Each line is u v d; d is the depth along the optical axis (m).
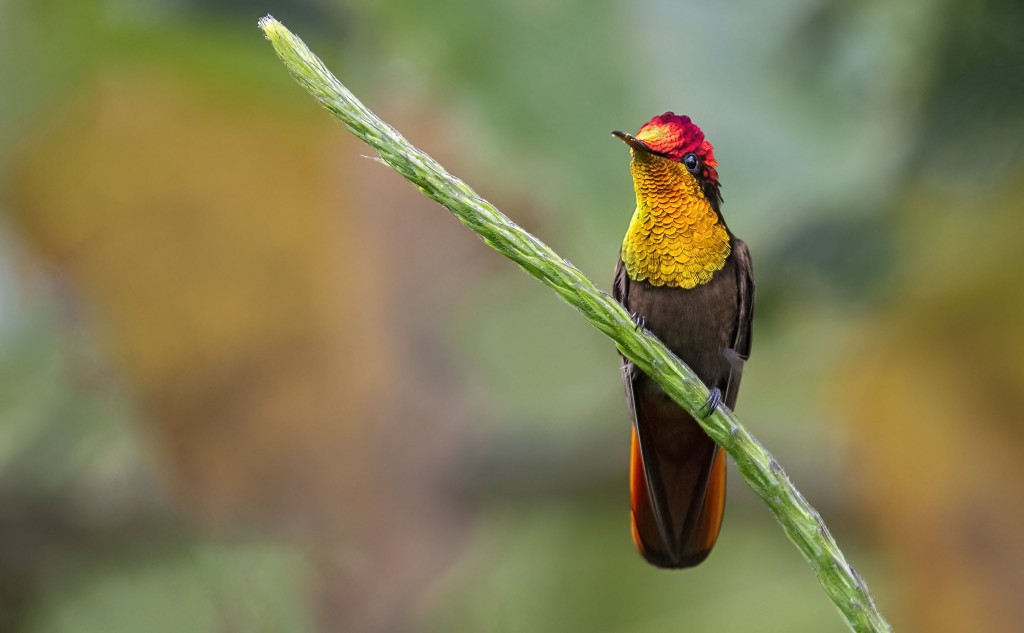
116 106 8.95
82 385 10.14
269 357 8.88
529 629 11.98
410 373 9.02
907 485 8.38
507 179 8.94
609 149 8.41
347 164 8.91
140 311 8.82
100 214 8.86
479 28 8.44
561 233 8.73
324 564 8.98
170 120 8.95
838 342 9.56
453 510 9.15
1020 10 8.39
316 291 8.88
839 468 9.18
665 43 8.54
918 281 8.73
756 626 11.97
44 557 11.16
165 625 10.57
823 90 8.72
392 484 8.99
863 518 8.77
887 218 9.05
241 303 8.88
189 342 8.80
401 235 9.03
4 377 10.98
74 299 9.21
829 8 8.66
